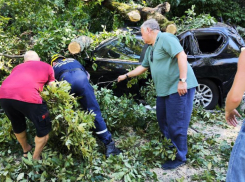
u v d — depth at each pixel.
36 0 4.77
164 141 3.12
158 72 2.95
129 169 2.99
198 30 4.84
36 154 2.78
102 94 3.58
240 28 8.53
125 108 3.76
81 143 2.71
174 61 2.88
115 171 3.00
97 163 3.05
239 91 1.76
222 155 3.43
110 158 3.07
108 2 5.47
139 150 3.39
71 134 2.70
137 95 4.58
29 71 2.65
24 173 2.75
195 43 4.79
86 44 3.93
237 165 1.86
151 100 4.19
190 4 8.64
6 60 4.39
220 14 8.75
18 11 4.88
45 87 2.82
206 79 4.86
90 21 6.31
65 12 5.18
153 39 2.93
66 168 2.88
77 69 3.09
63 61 3.18
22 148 3.32
